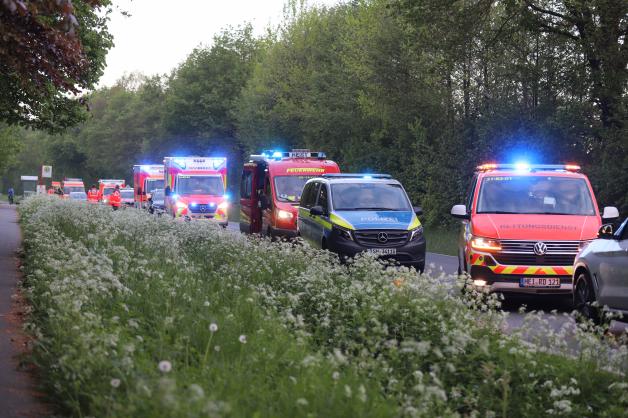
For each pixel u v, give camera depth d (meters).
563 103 32.66
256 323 8.41
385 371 6.30
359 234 17.00
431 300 9.31
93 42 23.31
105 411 5.27
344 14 58.59
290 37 60.44
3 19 9.16
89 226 20.92
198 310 9.07
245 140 65.44
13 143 69.50
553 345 7.70
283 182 25.58
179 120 88.00
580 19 30.30
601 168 28.22
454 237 33.94
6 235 29.08
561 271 13.70
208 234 17.92
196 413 4.48
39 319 8.99
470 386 6.96
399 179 42.91
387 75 42.47
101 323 7.69
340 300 10.02
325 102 50.97
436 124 43.06
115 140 122.19
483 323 8.95
